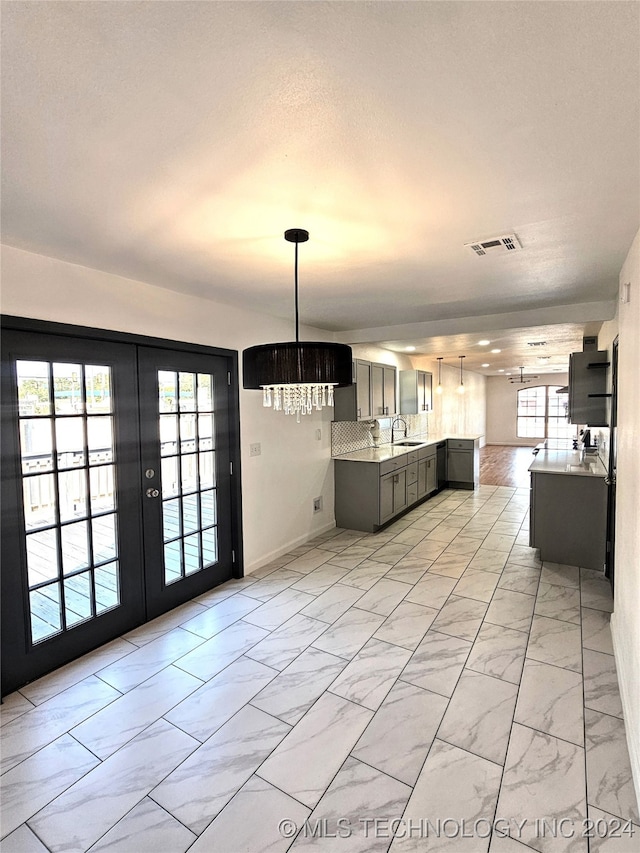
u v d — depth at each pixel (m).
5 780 1.81
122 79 1.12
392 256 2.49
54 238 2.16
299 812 1.65
